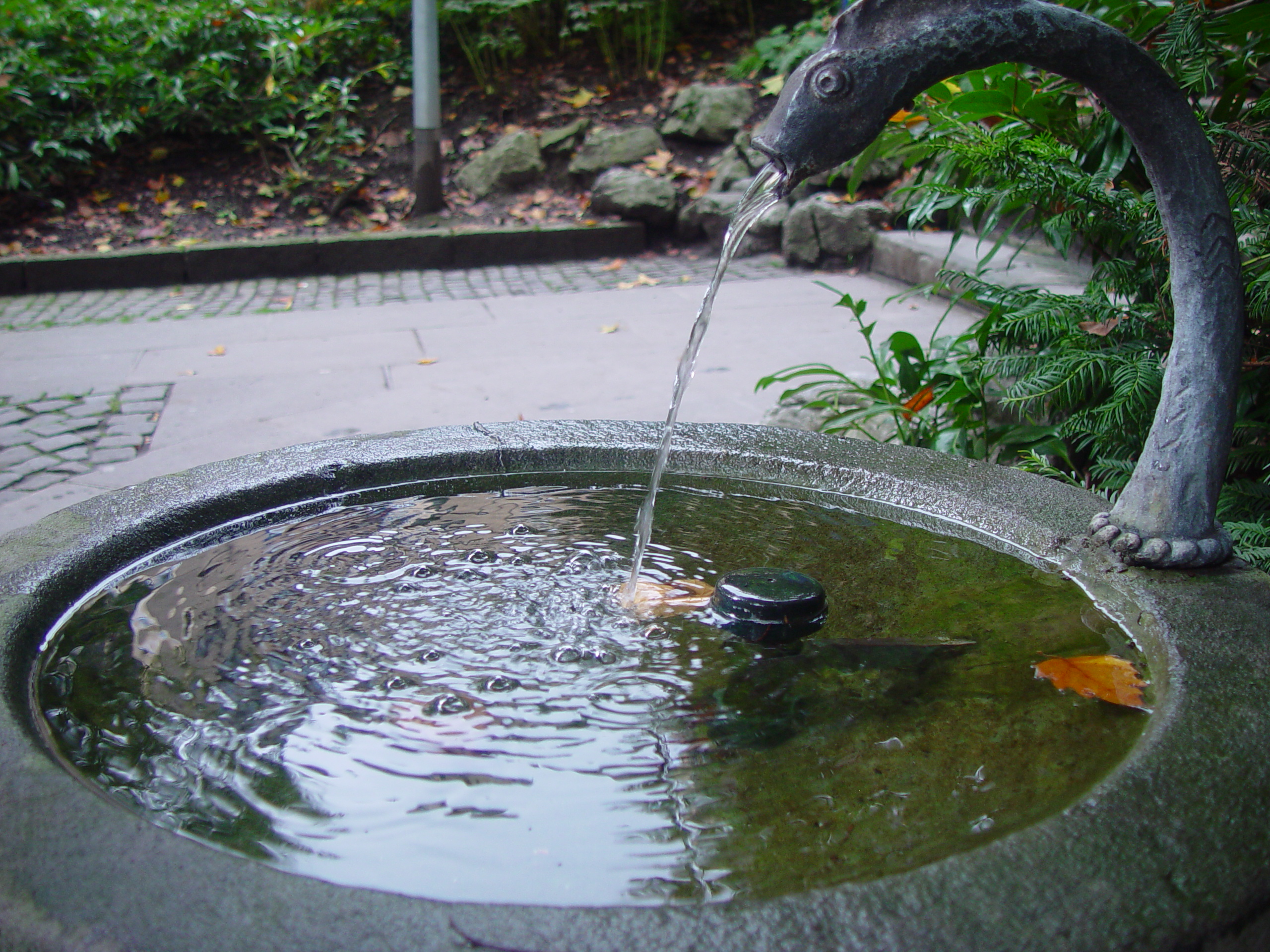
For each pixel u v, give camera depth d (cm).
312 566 171
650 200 769
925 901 84
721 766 114
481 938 80
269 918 82
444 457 214
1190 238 154
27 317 610
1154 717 119
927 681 133
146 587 163
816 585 150
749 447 216
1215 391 154
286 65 833
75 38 838
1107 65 142
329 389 449
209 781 111
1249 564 158
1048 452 279
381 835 102
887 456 209
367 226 784
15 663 135
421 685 133
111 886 86
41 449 378
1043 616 151
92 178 805
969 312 545
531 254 756
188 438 388
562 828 103
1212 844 92
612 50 919
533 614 153
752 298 624
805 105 134
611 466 220
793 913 83
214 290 688
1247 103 283
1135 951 81
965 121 276
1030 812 104
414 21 748
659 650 142
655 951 79
